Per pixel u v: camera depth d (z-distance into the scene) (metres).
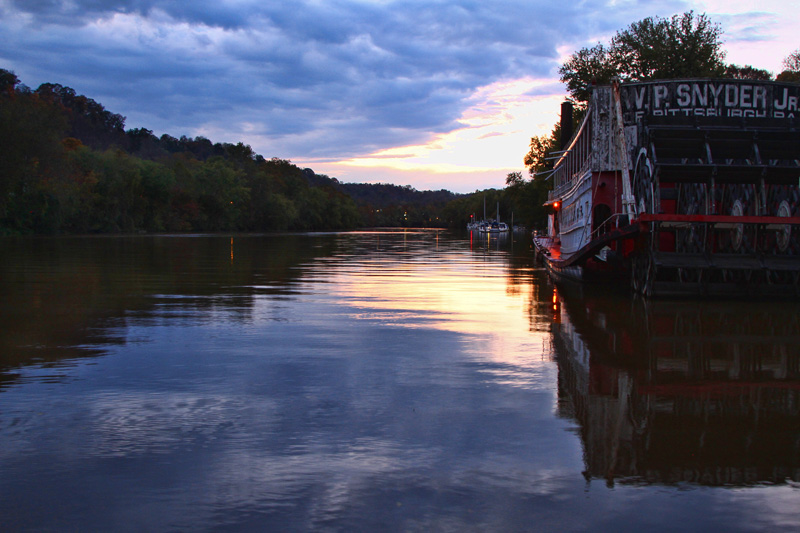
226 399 9.17
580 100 65.00
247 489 6.17
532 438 7.65
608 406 9.02
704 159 24.70
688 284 21.66
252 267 35.06
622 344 13.58
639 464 6.89
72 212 91.62
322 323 15.95
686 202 27.28
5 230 82.00
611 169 26.36
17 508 5.78
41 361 11.58
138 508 5.79
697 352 12.81
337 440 7.50
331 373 10.77
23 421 8.16
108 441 7.44
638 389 9.94
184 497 6.00
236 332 14.62
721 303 20.38
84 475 6.48
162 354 12.20
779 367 11.52
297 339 13.78
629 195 23.52
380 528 5.45
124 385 9.92
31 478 6.41
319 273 31.50
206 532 5.37
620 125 24.72
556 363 11.69
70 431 7.78
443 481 6.39
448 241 86.75
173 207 123.38
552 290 24.28
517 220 177.62
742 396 9.63
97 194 100.44
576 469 6.73
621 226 23.38
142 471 6.58
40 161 84.81
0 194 79.94
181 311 17.92
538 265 38.56
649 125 24.42
